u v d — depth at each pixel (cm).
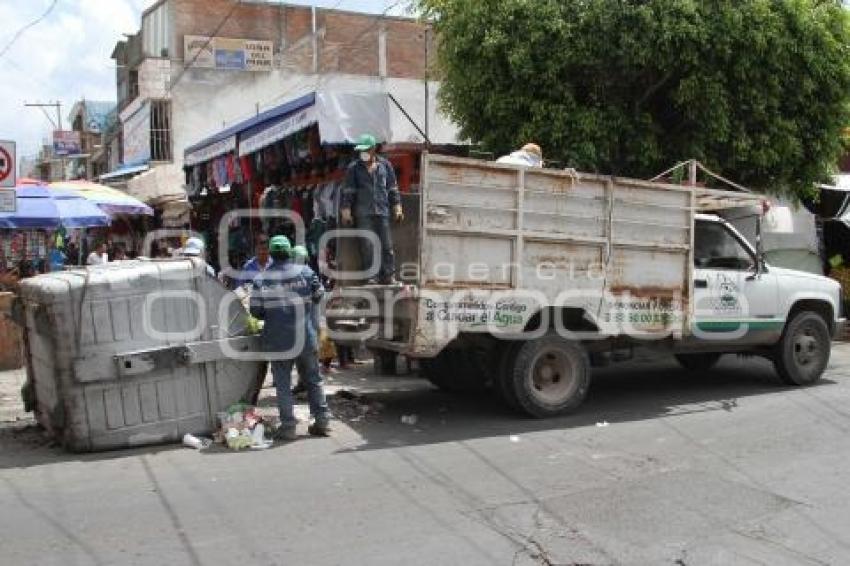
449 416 828
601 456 666
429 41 2842
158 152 2636
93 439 682
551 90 1199
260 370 758
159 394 706
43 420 753
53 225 1434
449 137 2595
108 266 711
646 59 1167
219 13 2730
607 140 1205
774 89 1216
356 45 2873
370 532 494
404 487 584
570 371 820
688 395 935
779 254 1530
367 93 1029
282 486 587
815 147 1295
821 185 1495
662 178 1251
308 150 1162
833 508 539
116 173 2683
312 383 743
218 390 732
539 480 600
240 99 2736
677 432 749
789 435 736
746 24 1170
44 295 664
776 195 1369
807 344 985
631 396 932
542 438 727
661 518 519
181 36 2694
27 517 523
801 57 1222
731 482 594
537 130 1202
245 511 532
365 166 830
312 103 1035
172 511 533
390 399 923
